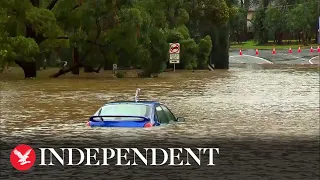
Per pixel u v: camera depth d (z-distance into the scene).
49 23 57.94
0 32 56.34
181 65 81.06
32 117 28.39
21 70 80.94
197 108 32.59
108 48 61.53
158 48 63.59
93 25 60.28
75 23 61.59
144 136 20.48
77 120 27.16
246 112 30.72
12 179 14.93
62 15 61.41
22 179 14.90
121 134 20.64
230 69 84.19
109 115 21.33
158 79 60.09
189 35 83.06
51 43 60.84
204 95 40.94
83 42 61.12
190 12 84.81
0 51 55.81
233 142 20.56
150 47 63.31
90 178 15.01
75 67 63.28
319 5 163.62
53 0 63.78
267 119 27.77
